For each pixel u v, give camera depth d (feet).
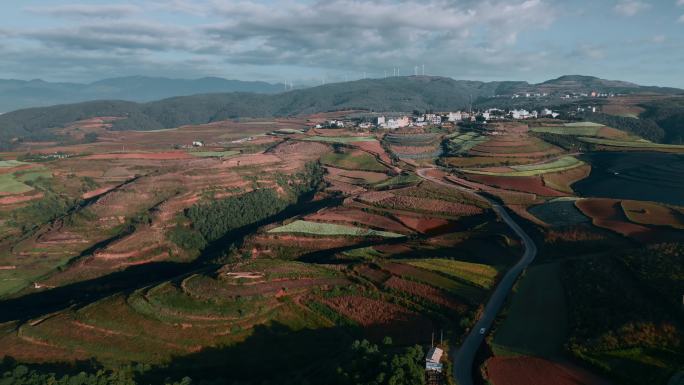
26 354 334.44
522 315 305.94
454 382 239.71
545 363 250.37
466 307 334.44
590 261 376.68
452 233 529.45
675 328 261.24
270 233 573.74
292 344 334.03
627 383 229.45
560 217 535.19
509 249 455.63
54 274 588.50
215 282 404.36
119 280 561.43
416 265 415.03
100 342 342.64
